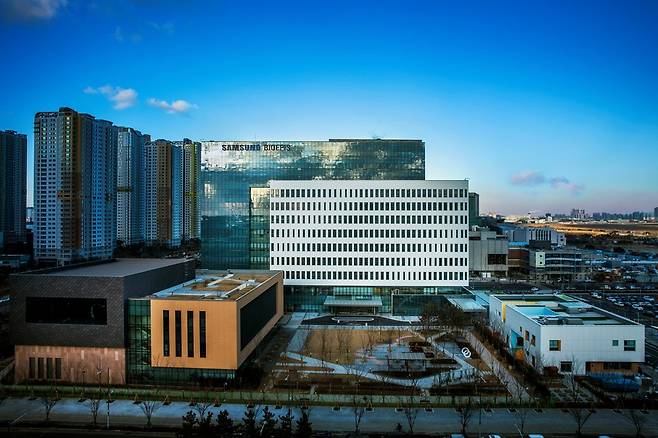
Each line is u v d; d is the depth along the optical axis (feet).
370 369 338.75
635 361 323.37
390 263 542.57
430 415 264.52
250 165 612.70
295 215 548.72
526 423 252.62
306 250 547.08
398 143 611.47
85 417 259.39
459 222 540.93
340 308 539.29
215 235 611.88
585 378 311.27
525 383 309.01
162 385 304.71
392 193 543.80
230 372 304.30
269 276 443.32
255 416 250.78
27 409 270.05
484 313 474.90
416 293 541.34
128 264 395.14
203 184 612.29
